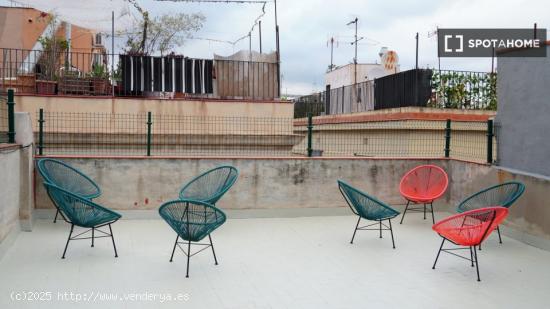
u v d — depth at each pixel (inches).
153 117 368.2
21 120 258.5
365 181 335.9
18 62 377.7
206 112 378.3
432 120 383.2
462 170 330.6
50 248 231.8
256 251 239.0
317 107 621.6
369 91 471.8
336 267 214.8
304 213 327.0
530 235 257.8
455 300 177.3
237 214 316.8
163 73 373.4
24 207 261.1
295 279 197.6
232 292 181.0
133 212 303.1
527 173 266.5
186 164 308.3
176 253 230.4
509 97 289.1
